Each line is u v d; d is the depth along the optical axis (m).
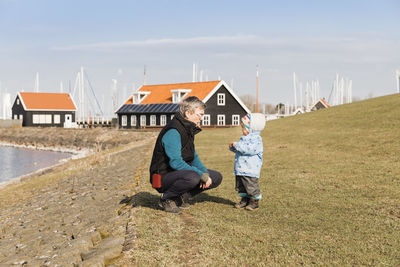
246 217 5.66
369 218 5.50
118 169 14.27
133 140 40.72
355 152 12.98
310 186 7.94
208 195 7.22
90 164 19.81
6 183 19.95
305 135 19.55
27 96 66.31
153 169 5.63
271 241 4.64
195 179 5.38
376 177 8.50
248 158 5.86
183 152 5.59
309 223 5.32
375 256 4.14
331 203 6.43
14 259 4.83
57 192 11.20
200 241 4.63
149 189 8.00
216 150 17.30
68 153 40.25
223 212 5.93
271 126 25.80
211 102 47.50
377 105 24.39
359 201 6.49
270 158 13.16
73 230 5.80
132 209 6.13
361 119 21.14
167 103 50.09
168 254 4.23
